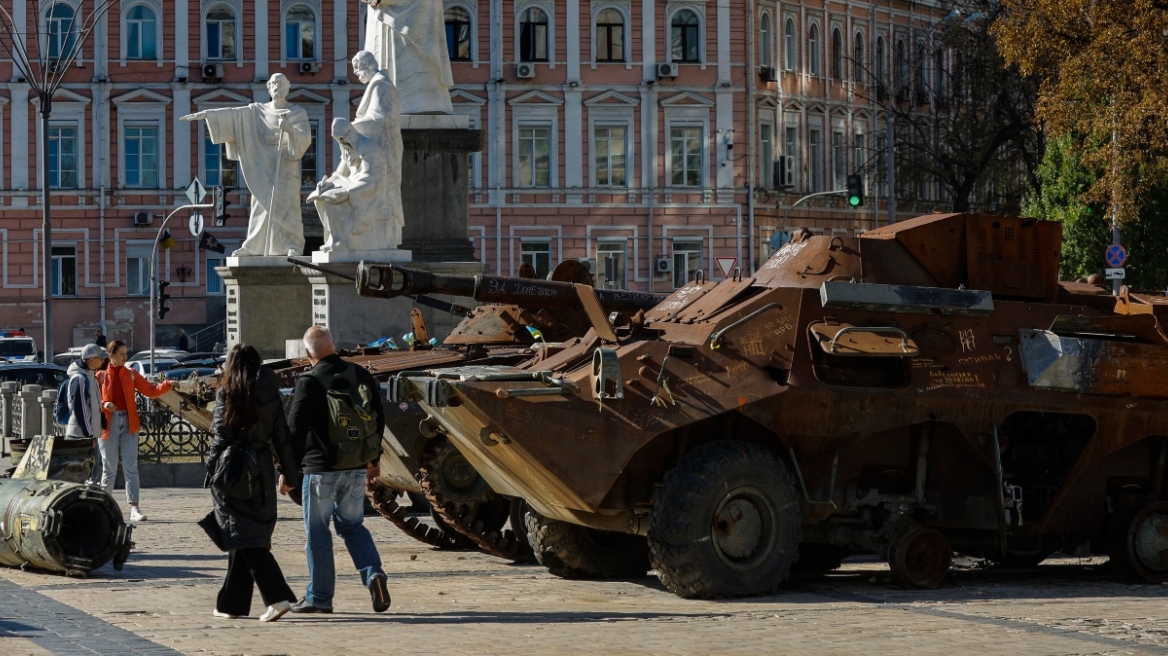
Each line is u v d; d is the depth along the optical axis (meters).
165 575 14.05
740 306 13.23
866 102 70.62
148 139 61.97
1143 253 41.59
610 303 14.65
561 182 63.94
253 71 62.19
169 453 23.97
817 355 13.16
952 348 13.59
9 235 61.00
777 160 65.94
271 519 11.27
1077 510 14.29
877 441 13.59
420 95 26.09
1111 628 11.21
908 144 58.25
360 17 62.56
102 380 18.67
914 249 14.10
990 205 60.38
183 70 61.62
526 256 63.97
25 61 42.00
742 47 64.44
